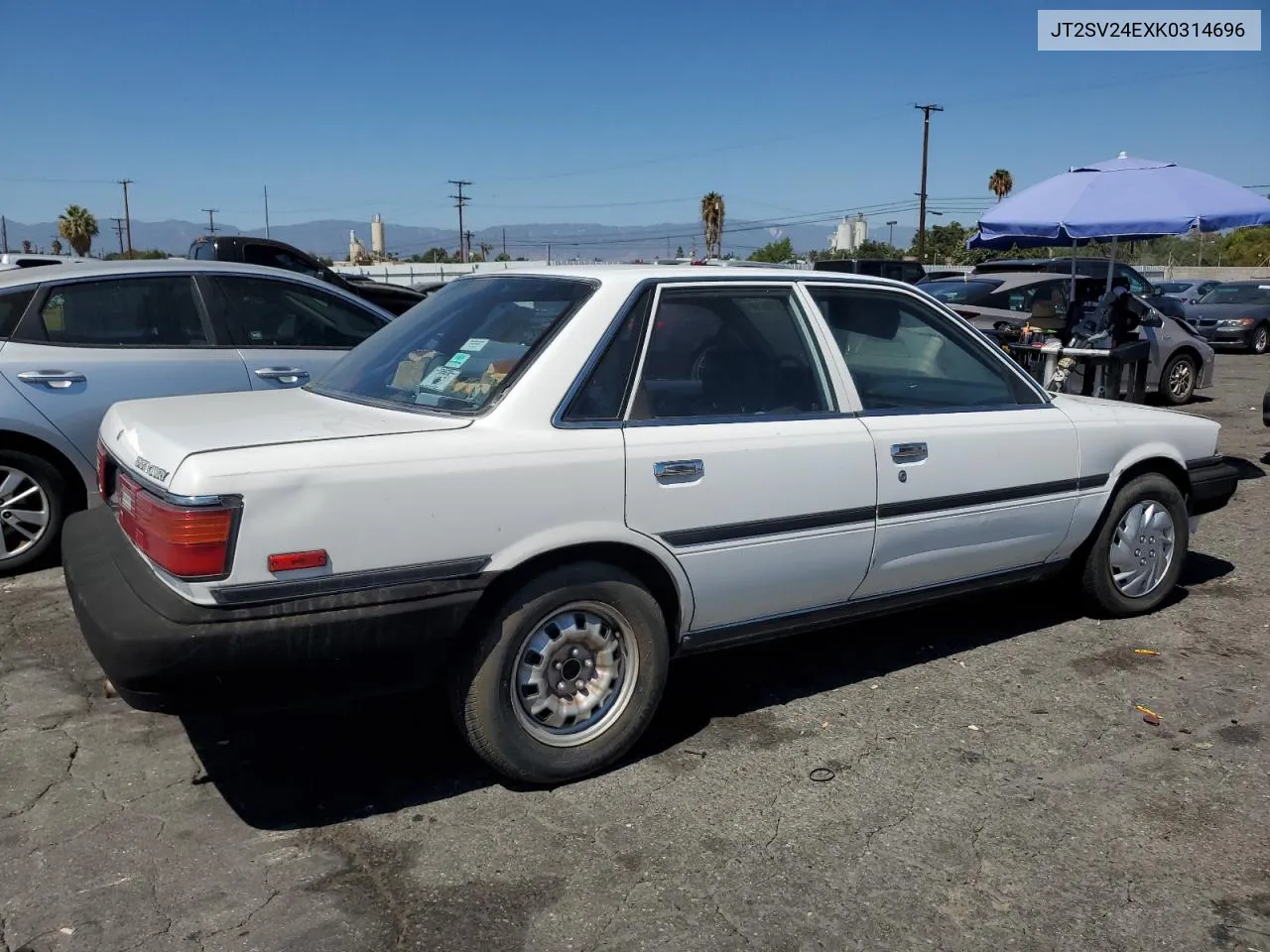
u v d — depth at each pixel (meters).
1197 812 3.42
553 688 3.48
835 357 4.03
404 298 11.09
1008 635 4.99
